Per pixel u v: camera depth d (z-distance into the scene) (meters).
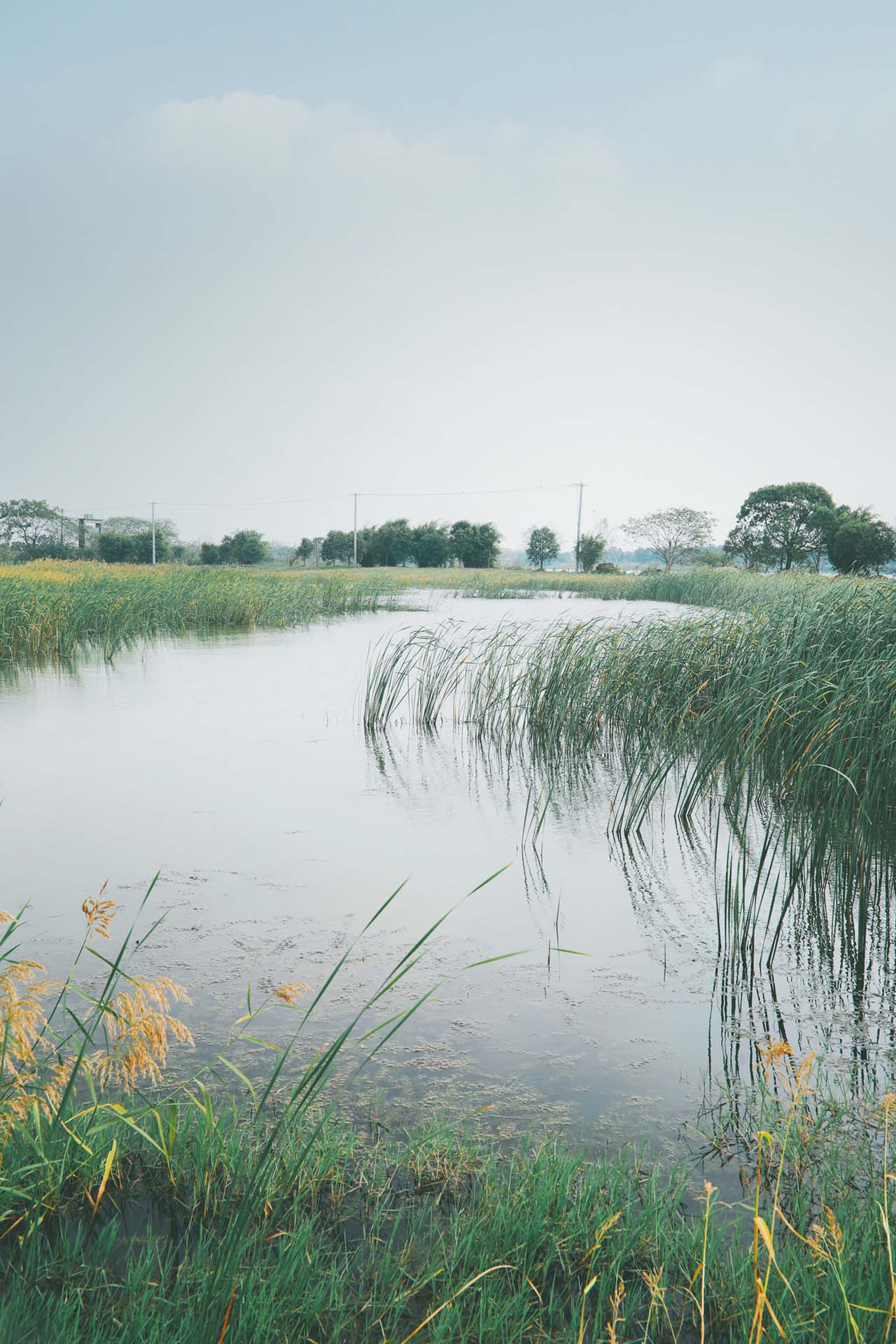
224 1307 2.11
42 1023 3.68
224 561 75.50
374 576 44.91
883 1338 2.01
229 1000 4.00
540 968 4.45
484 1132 3.07
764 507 67.12
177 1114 2.89
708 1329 2.18
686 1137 3.06
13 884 5.42
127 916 4.95
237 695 12.46
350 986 4.20
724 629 9.77
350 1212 2.63
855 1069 3.52
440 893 5.45
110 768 8.46
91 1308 2.21
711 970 4.46
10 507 80.19
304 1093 3.28
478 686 11.32
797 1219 2.57
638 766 8.79
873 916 5.20
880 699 6.12
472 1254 2.43
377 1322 2.20
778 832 6.58
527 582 45.91
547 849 6.36
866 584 9.23
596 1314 2.13
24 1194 2.50
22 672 14.38
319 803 7.43
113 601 20.11
